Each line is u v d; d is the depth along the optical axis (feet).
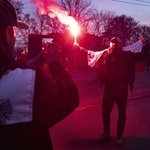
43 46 6.04
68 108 5.17
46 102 4.84
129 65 18.65
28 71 4.84
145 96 40.01
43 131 5.01
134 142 20.11
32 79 4.78
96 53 18.75
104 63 18.69
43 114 4.84
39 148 4.91
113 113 28.32
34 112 4.75
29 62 5.53
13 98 4.67
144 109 31.09
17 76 4.76
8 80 4.73
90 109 30.09
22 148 4.70
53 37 6.29
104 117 19.77
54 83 5.00
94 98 39.58
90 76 84.99
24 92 4.70
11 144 4.66
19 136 4.70
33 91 4.74
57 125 23.26
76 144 19.51
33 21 94.02
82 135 21.34
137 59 18.65
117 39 18.47
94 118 26.20
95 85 57.62
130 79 18.85
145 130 22.93
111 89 18.92
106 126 19.93
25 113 4.68
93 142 19.98
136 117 27.09
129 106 32.78
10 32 5.06
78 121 24.88
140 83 64.54
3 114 4.63
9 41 5.01
